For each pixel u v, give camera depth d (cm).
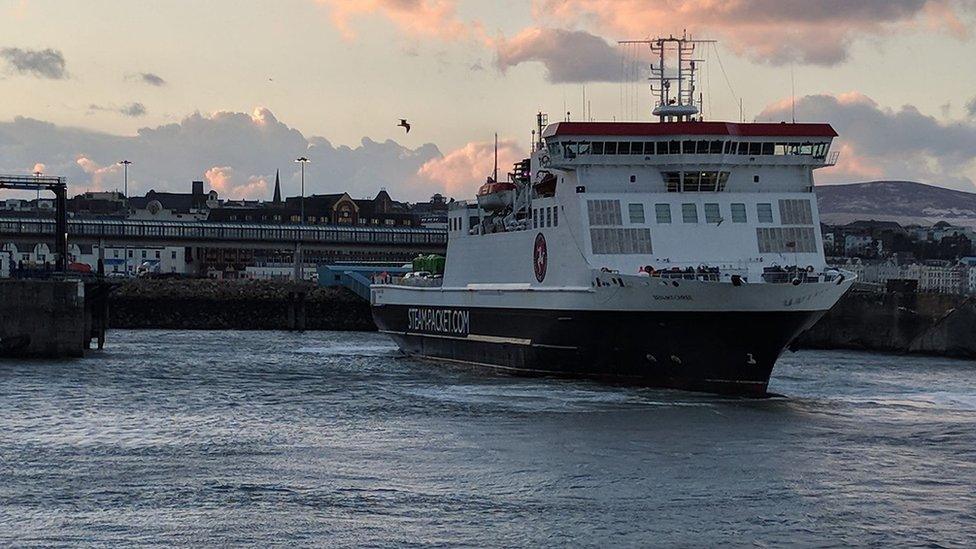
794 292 7206
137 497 5088
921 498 5109
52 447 6109
